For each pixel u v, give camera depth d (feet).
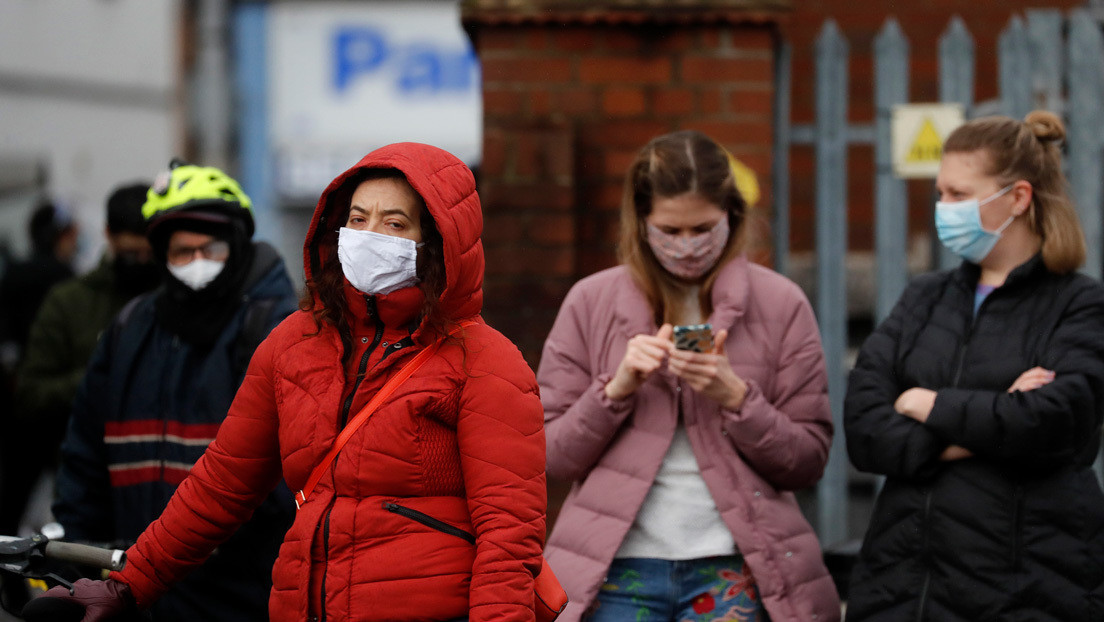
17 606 40.91
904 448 42.60
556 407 46.55
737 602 44.06
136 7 243.19
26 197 226.99
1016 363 42.45
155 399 46.55
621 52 69.41
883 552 43.24
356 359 35.47
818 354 45.62
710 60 69.05
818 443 44.93
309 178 216.33
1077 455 41.70
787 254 70.54
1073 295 42.68
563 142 69.15
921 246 90.02
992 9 91.66
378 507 33.86
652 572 44.14
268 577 44.45
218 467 36.81
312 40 214.28
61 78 232.94
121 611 36.47
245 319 46.32
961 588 41.34
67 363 67.92
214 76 203.31
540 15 69.10
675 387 44.68
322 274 36.29
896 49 69.62
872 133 69.97
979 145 44.27
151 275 66.39
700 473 44.57
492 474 34.12
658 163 44.14
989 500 41.42
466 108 216.74
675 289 46.34
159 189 46.62
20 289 104.12
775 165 70.54
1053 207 43.47
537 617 35.53
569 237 69.10
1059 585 40.68
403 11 214.90
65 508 47.24
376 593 33.32
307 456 34.55
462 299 35.45
